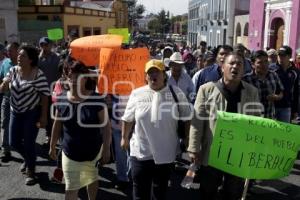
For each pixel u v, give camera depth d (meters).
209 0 44.03
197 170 3.98
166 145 3.96
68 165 4.14
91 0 53.97
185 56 10.48
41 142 7.47
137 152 4.00
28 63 5.25
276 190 5.58
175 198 5.19
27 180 5.53
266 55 5.30
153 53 14.76
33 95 5.30
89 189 4.39
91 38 6.55
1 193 5.28
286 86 6.35
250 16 26.14
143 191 4.08
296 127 3.56
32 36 31.39
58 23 32.34
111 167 6.24
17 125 5.43
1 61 7.20
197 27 54.09
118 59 5.32
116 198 5.18
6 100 6.25
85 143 4.06
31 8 32.97
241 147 3.60
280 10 21.08
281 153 3.58
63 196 5.20
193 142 3.86
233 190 4.05
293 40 19.34
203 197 4.10
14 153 6.89
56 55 7.14
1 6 25.89
